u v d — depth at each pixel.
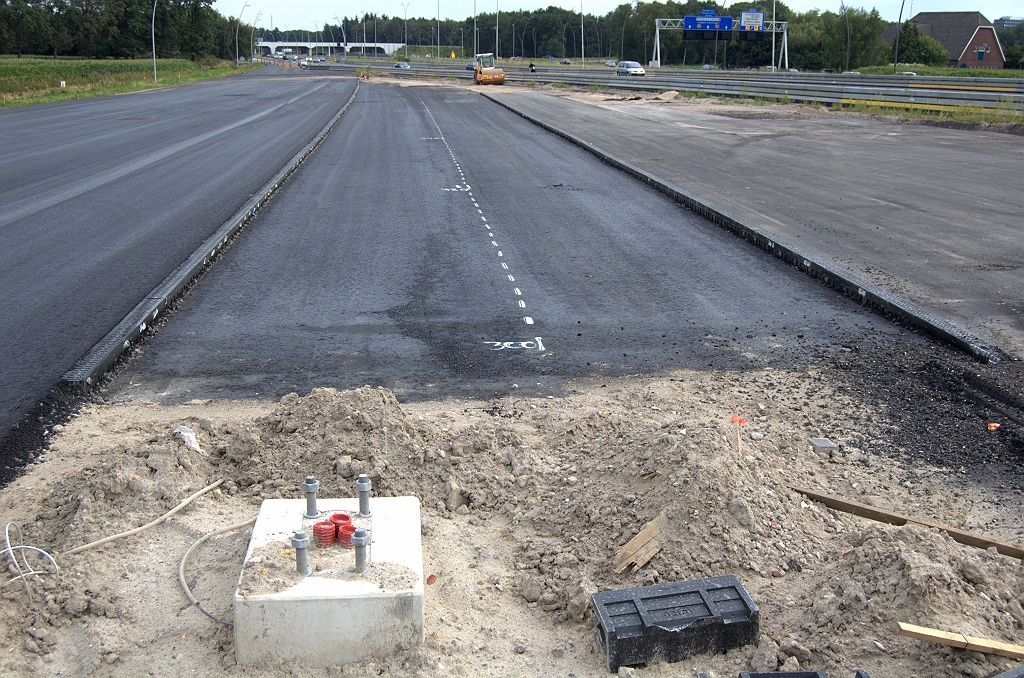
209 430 6.00
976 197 16.09
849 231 13.32
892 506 5.45
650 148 23.95
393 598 3.92
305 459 5.52
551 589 4.56
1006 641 3.85
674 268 11.49
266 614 3.88
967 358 8.06
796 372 7.80
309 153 23.48
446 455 5.77
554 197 16.84
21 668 3.94
